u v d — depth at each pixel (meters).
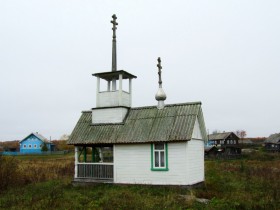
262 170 30.86
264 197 15.05
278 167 36.78
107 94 20.61
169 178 17.42
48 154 76.50
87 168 19.73
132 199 14.22
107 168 19.14
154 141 17.64
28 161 46.62
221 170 30.56
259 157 63.81
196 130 19.31
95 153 22.03
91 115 21.61
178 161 17.31
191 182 17.67
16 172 22.86
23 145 96.00
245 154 69.75
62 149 98.06
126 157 18.69
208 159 62.28
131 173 18.44
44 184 20.80
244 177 23.80
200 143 19.97
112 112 20.19
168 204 13.20
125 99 20.67
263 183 20.20
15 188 19.59
